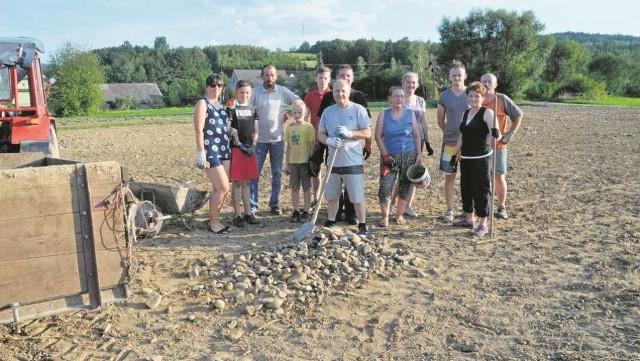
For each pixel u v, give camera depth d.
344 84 6.55
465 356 4.09
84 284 4.05
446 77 57.16
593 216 7.63
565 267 5.71
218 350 4.21
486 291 5.18
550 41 54.38
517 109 7.23
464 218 7.36
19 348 4.19
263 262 5.69
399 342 4.30
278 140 7.87
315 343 4.30
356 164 6.64
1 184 3.67
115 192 4.11
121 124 28.11
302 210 8.17
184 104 73.75
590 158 12.70
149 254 6.23
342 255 5.73
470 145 6.73
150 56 108.12
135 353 4.14
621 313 4.66
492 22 52.81
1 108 8.40
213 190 6.92
